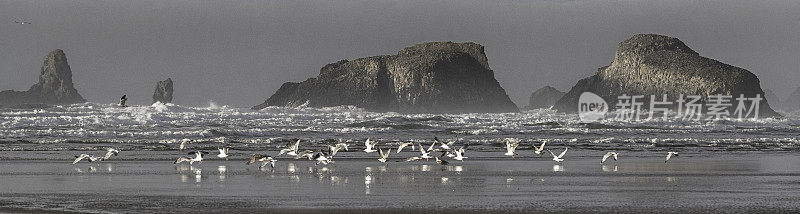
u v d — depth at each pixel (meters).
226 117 93.06
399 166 43.19
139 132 69.81
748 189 33.25
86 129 73.19
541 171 40.75
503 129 83.81
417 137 73.38
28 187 32.88
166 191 31.72
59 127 74.56
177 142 61.12
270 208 27.61
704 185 34.66
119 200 29.28
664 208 27.88
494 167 42.94
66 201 29.02
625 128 92.81
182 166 42.41
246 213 26.66
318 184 34.19
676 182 35.88
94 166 42.25
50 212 26.67
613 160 48.69
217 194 30.88
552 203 28.88
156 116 88.06
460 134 78.94
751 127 99.81
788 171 41.66
